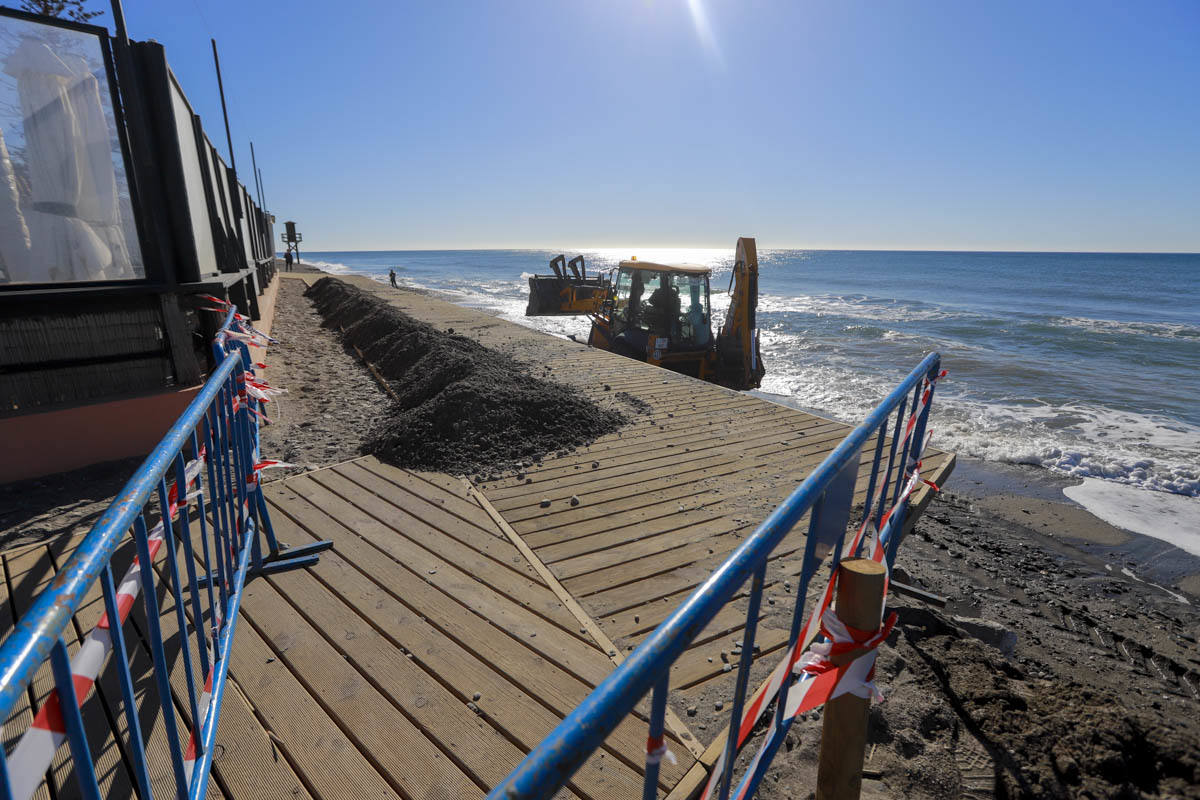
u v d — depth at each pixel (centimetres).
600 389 718
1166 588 639
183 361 488
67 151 425
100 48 427
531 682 246
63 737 98
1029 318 3278
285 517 391
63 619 94
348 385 796
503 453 505
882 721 228
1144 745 228
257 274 1348
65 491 414
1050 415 1324
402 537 367
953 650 281
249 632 274
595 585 320
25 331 427
